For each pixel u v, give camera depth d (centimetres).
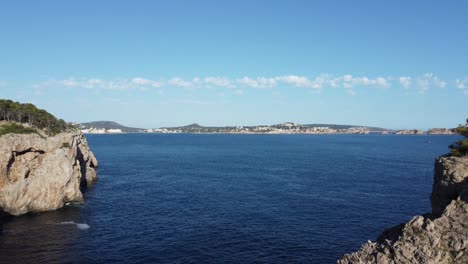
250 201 8050
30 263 4719
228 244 5397
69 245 5359
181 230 6038
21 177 7231
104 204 7850
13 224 6331
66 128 12081
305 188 9556
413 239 3316
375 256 3412
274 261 4819
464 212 3388
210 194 8838
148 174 12175
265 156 18850
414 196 8562
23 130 8062
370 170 13112
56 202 7369
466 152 4266
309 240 5562
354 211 7175
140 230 6050
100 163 15462
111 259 4881
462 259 3078
